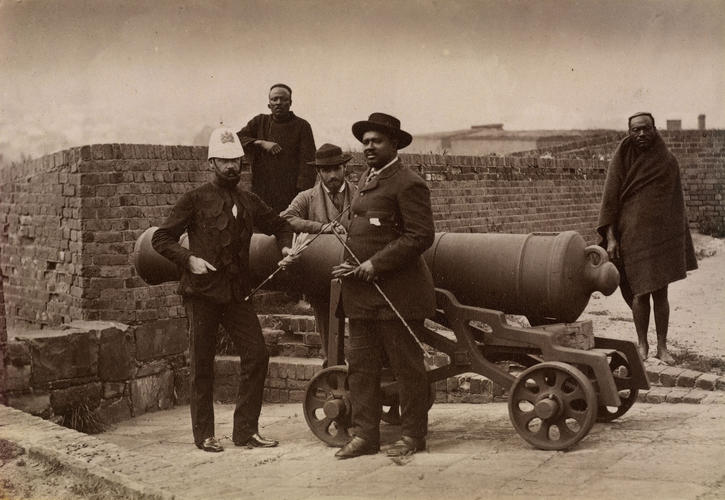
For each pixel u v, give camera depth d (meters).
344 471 4.69
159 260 6.37
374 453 5.11
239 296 5.46
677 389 6.19
